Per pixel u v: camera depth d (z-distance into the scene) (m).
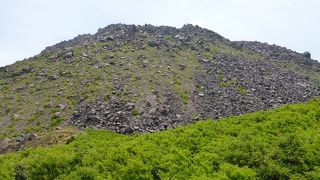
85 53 102.75
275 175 25.55
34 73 94.38
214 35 133.62
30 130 64.44
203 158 28.06
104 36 117.94
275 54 126.19
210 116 68.62
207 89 83.12
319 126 34.50
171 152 29.31
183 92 80.50
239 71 97.38
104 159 28.88
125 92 77.56
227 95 79.56
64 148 36.72
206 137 32.69
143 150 29.73
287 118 35.66
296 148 28.27
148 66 94.56
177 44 115.62
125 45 109.88
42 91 82.38
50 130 63.81
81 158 29.20
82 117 67.38
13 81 91.94
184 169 26.73
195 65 99.50
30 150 37.41
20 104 77.19
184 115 69.12
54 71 93.06
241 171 25.34
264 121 36.19
